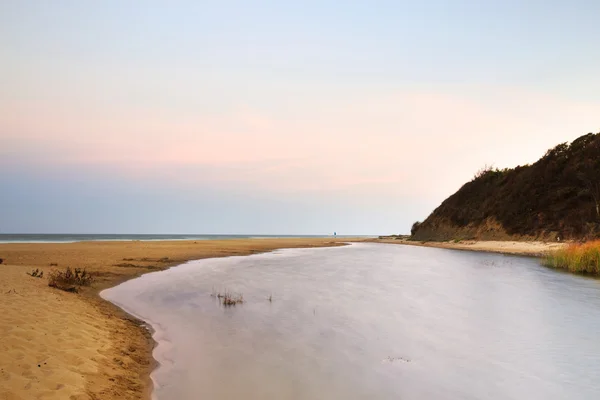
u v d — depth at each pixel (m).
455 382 6.05
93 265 21.03
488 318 10.21
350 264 25.55
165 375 6.22
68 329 7.66
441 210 66.38
